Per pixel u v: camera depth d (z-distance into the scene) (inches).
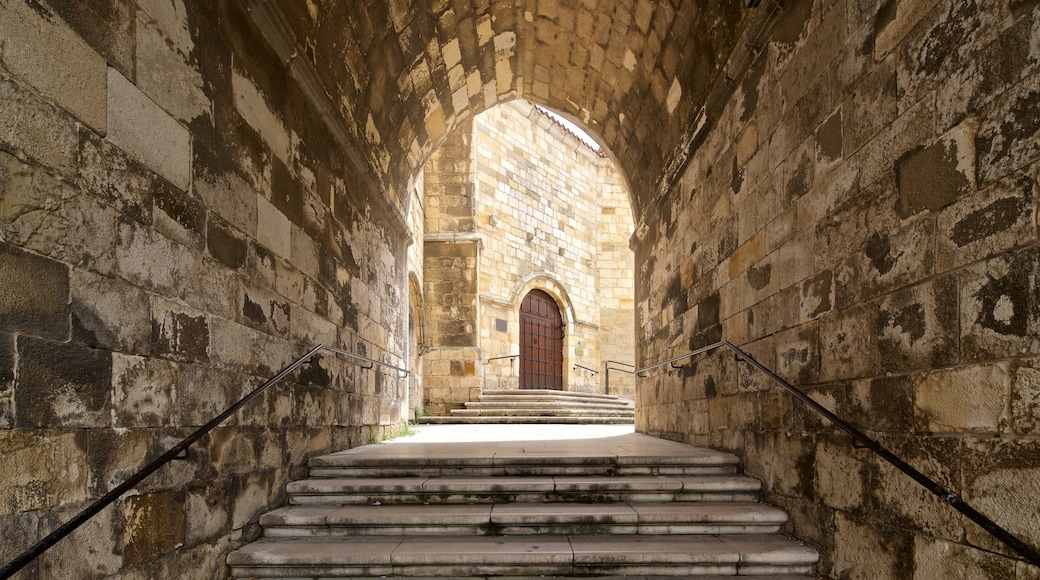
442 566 111.2
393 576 111.2
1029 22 65.2
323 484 137.4
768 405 133.9
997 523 68.1
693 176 193.2
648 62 205.5
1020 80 66.2
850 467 99.2
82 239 73.6
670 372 225.1
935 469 78.6
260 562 108.3
